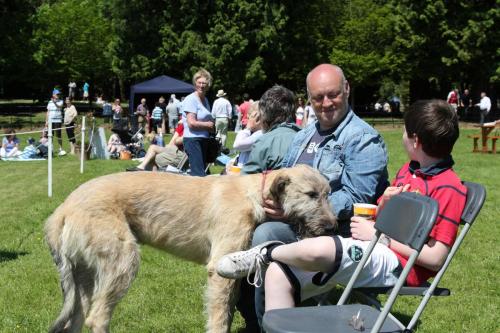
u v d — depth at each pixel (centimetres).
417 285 374
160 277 638
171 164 1206
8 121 3688
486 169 1581
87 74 5209
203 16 3838
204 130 988
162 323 514
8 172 1603
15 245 765
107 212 428
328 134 462
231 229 430
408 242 305
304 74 4453
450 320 523
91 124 1958
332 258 357
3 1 3981
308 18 4247
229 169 667
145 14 3922
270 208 427
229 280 429
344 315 325
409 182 381
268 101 522
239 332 508
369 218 389
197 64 3828
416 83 5125
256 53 3875
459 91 4700
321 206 409
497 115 4147
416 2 4009
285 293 366
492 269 668
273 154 495
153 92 3238
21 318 518
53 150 2253
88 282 437
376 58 4156
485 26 3803
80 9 4966
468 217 361
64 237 429
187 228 443
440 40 4019
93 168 1642
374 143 442
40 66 4784
